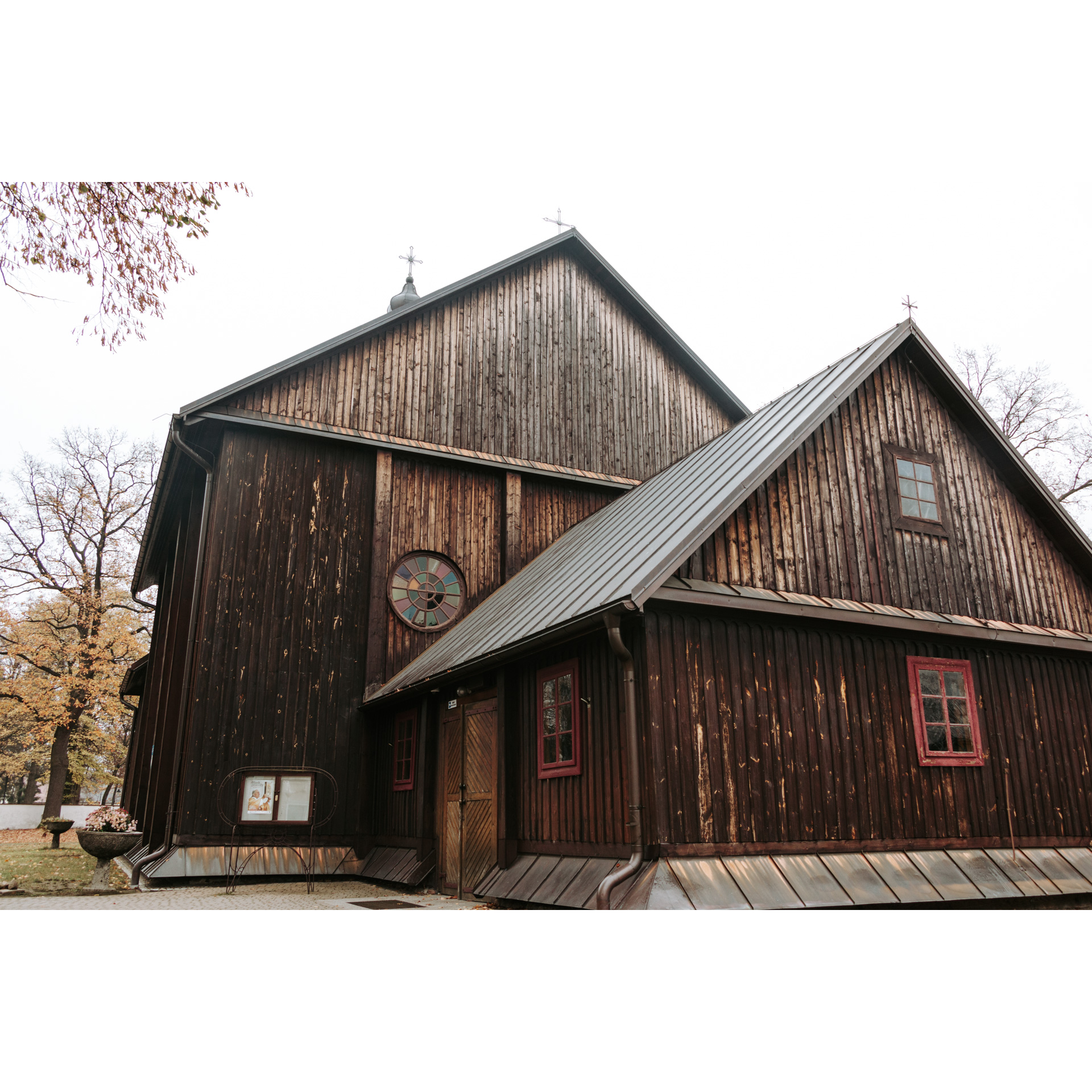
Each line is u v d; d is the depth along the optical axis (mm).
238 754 13297
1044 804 10867
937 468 11641
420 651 14805
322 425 14859
